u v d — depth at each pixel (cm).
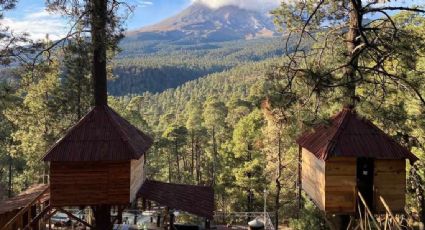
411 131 1973
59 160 1769
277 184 3734
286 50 1675
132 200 1909
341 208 1714
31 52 2198
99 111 1969
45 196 2211
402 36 1716
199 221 3544
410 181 2311
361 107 1697
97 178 1817
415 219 2534
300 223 2272
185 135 7031
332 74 1647
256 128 4853
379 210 1730
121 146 1819
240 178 4641
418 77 1822
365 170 1878
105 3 2003
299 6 1992
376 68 1709
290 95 1541
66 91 3434
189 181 6638
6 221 2012
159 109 17275
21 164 5472
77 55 2703
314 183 1872
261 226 2045
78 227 2888
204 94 18312
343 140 1689
